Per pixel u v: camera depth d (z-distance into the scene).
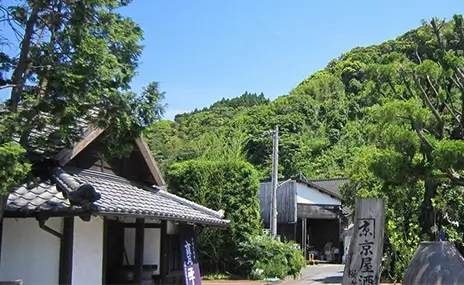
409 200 13.79
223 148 26.86
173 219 10.66
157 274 13.50
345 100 56.81
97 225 10.40
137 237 11.35
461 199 14.83
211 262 22.41
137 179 12.89
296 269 23.86
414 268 9.09
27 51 6.97
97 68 6.94
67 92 6.79
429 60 9.71
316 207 36.22
